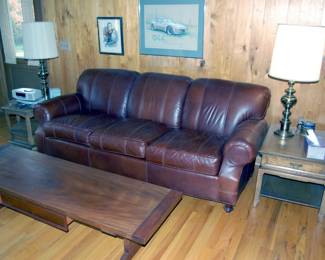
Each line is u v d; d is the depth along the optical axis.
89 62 3.76
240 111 2.64
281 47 2.21
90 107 3.37
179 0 3.02
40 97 3.54
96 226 1.67
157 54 3.31
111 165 2.71
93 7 3.49
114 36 3.47
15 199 2.01
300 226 2.23
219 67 3.07
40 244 2.05
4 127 4.20
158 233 2.15
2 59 4.52
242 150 2.12
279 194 2.45
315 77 2.20
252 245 2.04
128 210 1.76
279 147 2.32
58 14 3.74
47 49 3.30
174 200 1.87
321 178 2.21
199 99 2.82
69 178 2.09
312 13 2.59
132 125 2.80
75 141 2.82
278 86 2.88
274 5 2.69
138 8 3.24
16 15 4.16
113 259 1.92
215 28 2.96
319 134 2.50
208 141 2.49
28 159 2.36
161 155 2.40
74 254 1.96
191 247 2.03
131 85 3.18
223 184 2.26
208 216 2.34
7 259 1.92
